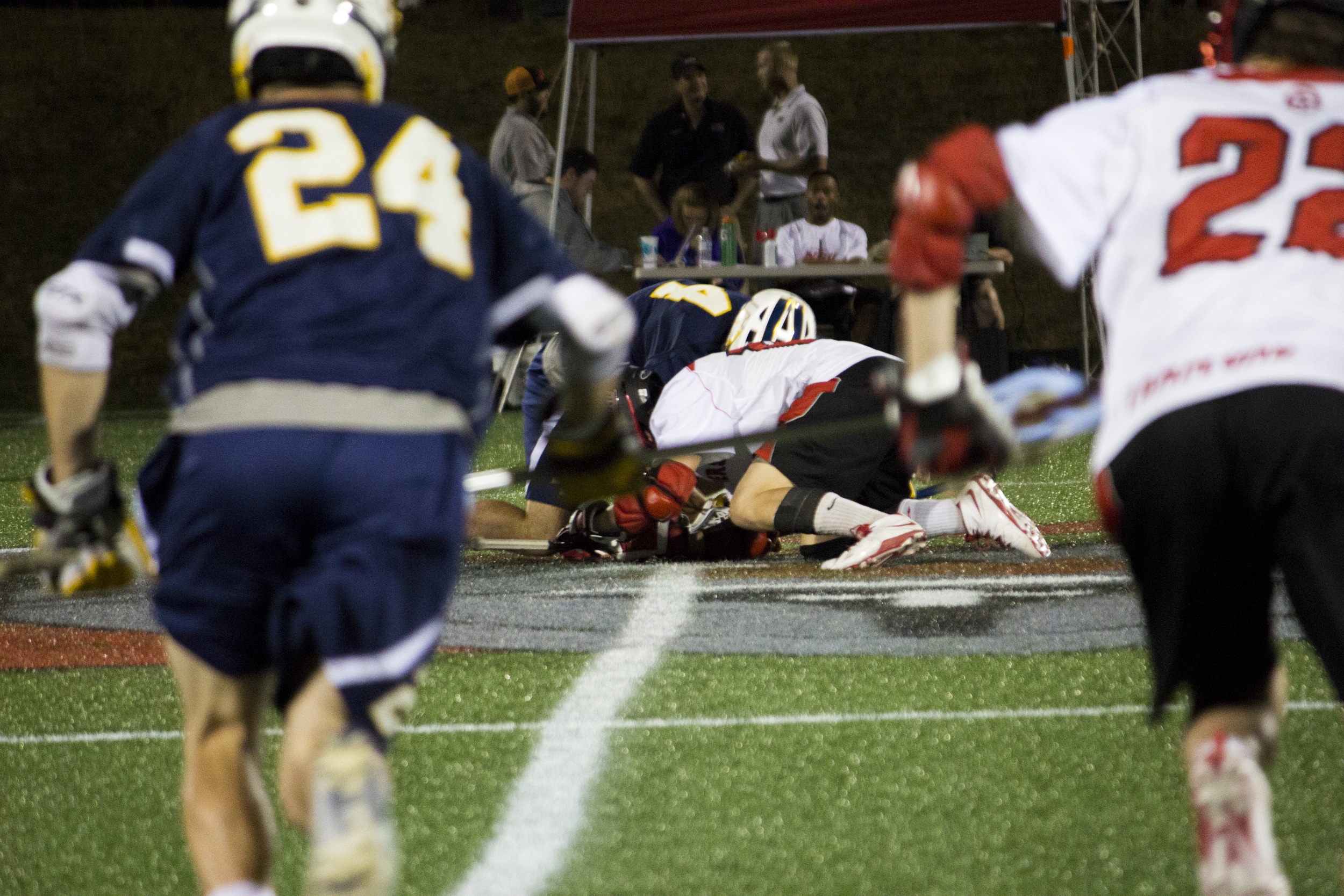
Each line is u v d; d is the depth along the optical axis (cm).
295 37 853
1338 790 1138
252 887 785
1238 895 719
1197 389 737
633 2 4372
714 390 2294
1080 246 771
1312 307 739
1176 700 1400
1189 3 8656
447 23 9569
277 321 764
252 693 817
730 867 1018
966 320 4425
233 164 798
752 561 2391
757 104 8675
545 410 930
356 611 728
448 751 1296
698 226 4331
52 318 750
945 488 2380
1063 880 984
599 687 1500
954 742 1284
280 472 742
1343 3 837
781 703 1423
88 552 823
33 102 8744
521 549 2439
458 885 1000
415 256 787
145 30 9362
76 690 1568
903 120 8512
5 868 1055
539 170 4566
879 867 1011
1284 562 725
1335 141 782
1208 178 776
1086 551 2405
